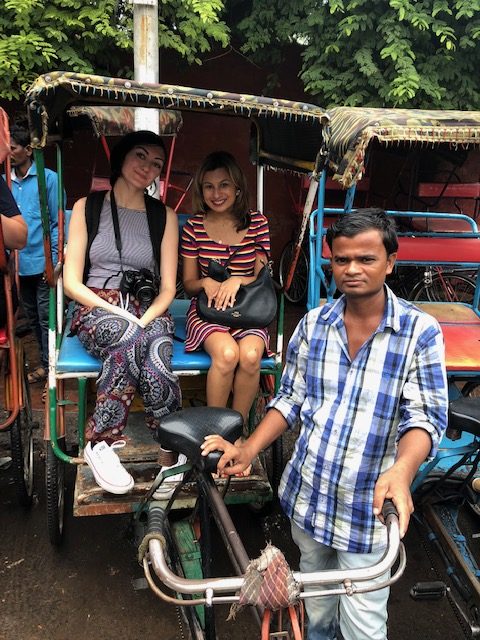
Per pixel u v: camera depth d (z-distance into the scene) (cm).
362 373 159
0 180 259
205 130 648
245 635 230
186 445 148
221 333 250
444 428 152
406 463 138
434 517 231
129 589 251
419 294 534
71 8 521
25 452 296
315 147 255
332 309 165
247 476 246
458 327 344
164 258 267
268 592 107
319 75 587
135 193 267
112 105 293
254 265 278
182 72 635
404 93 554
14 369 259
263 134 310
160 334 244
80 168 621
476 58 577
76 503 230
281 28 594
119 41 513
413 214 372
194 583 110
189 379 302
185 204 657
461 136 246
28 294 403
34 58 500
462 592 207
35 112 209
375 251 149
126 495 232
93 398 289
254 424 275
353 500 164
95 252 259
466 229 532
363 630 169
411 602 250
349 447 162
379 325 156
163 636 228
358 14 559
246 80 651
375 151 608
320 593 111
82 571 260
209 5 531
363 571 112
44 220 232
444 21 564
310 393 170
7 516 294
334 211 320
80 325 246
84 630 229
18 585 250
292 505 177
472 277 523
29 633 227
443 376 154
